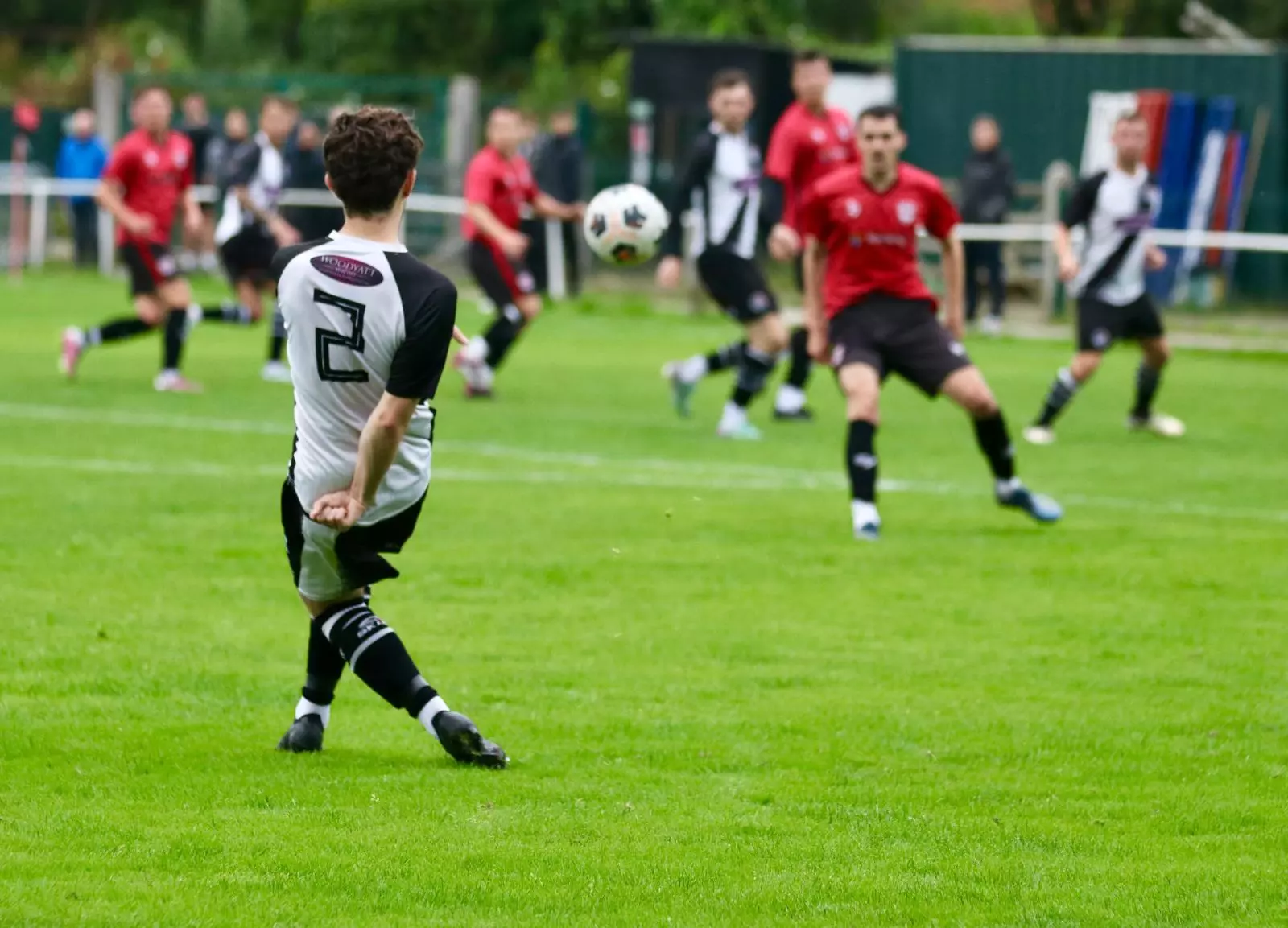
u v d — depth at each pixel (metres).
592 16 125.75
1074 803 17.19
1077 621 25.31
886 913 14.07
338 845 15.47
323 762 18.25
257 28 144.12
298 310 16.92
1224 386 59.50
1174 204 84.44
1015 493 32.47
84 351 51.78
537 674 22.03
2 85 133.00
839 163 44.84
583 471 38.66
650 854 15.43
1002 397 55.53
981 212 76.12
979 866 15.23
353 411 17.22
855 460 31.45
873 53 112.31
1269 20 108.62
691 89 95.94
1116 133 44.09
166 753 18.39
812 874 14.98
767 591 27.05
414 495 17.84
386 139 16.78
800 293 86.94
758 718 20.17
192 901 14.01
